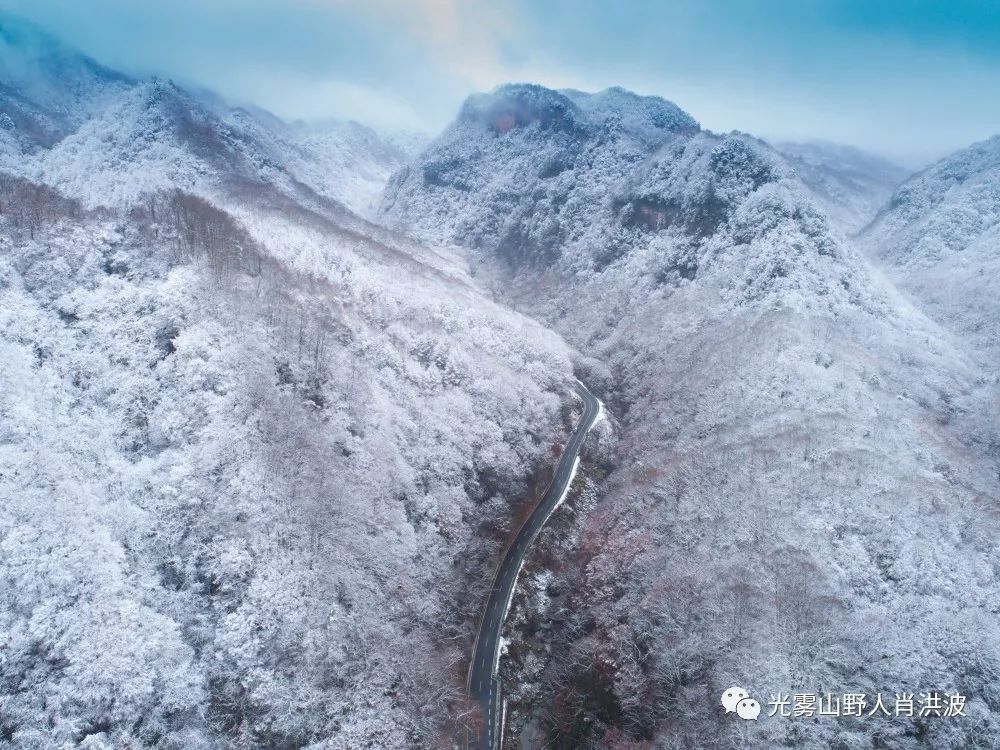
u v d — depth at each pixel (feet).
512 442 361.92
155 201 367.66
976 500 293.02
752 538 268.41
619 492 346.33
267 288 326.65
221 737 195.21
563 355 483.51
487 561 295.69
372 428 298.56
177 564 219.41
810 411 345.72
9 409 223.92
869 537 262.26
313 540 242.78
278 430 264.11
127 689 187.01
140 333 271.69
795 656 219.00
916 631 226.38
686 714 218.18
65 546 203.21
